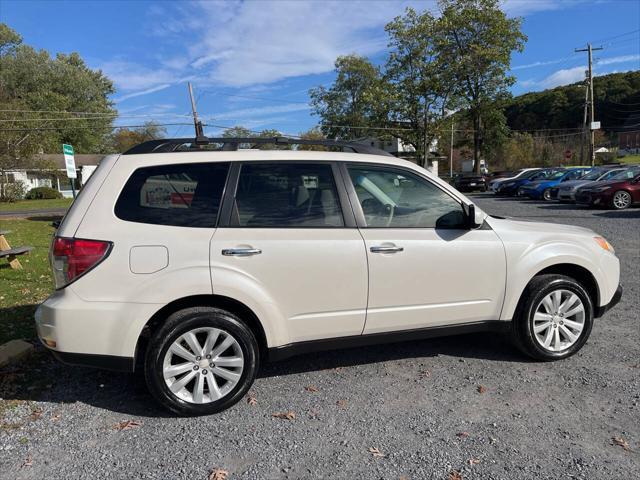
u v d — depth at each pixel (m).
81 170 51.41
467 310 3.89
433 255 3.72
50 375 3.94
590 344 4.45
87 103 57.53
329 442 2.96
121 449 2.91
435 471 2.66
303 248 3.41
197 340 3.28
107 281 3.11
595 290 4.29
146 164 3.35
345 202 3.61
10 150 32.72
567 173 22.95
